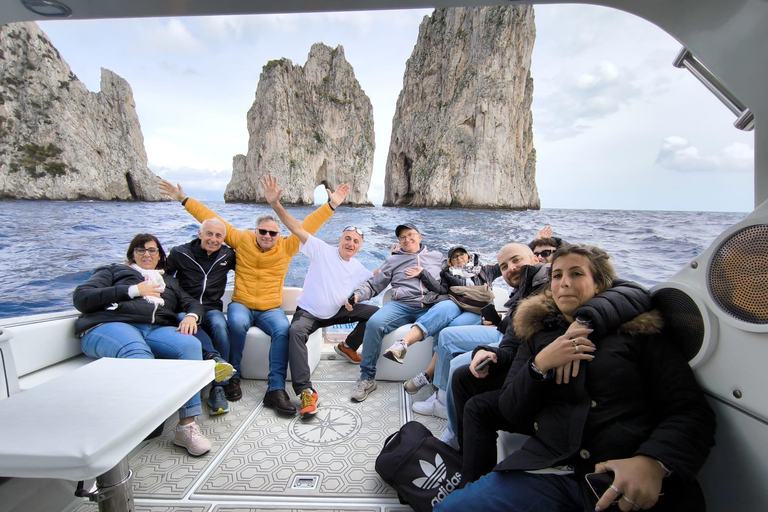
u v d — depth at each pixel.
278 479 1.79
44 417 1.02
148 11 0.99
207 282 2.85
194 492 1.70
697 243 15.19
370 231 22.47
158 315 2.42
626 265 10.13
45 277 12.23
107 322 2.28
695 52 1.11
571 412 1.17
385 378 2.92
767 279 0.89
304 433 2.21
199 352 2.29
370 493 1.70
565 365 1.18
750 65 1.04
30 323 2.21
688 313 1.11
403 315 2.84
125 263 2.61
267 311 2.93
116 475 1.07
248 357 2.92
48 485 1.49
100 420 1.00
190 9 1.01
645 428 1.06
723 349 1.01
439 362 2.38
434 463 1.60
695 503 0.94
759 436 0.91
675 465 0.90
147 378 1.30
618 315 1.16
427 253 3.19
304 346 2.54
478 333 2.32
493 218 36.34
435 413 2.39
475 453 1.43
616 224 26.17
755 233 0.93
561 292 1.30
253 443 2.10
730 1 0.94
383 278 3.10
